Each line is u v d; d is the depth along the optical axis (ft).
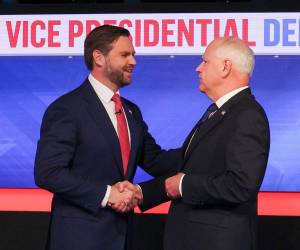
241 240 8.67
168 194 9.00
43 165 8.96
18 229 13.80
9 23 13.67
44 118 9.39
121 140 9.52
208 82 9.02
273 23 13.43
